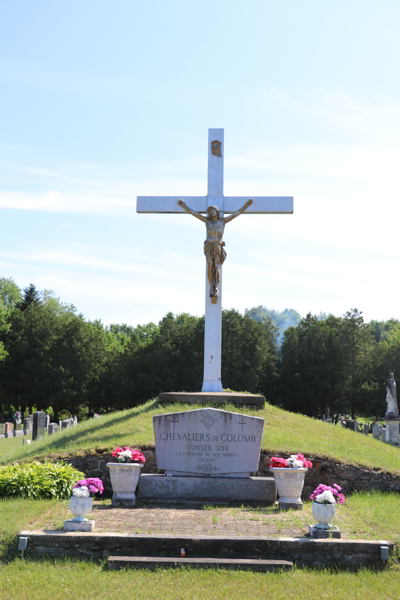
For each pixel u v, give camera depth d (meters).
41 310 60.72
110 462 14.20
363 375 58.28
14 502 12.31
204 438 14.34
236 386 54.84
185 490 13.90
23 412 60.62
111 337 78.88
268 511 12.71
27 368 56.78
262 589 8.70
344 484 15.53
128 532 10.36
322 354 56.62
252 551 9.93
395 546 9.98
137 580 8.94
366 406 57.09
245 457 14.26
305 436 18.25
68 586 8.68
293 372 57.00
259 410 19.98
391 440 32.66
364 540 10.02
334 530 10.26
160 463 14.38
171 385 54.38
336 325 59.50
